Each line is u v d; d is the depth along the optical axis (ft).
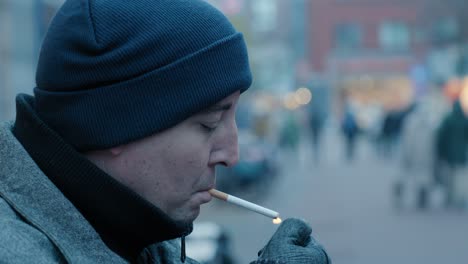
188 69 4.93
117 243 5.06
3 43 55.52
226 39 5.08
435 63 120.78
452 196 54.75
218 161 5.20
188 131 5.02
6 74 55.88
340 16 224.74
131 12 4.93
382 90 223.92
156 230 5.03
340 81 223.71
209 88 4.98
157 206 5.05
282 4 225.35
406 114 113.09
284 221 5.51
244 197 63.21
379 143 120.47
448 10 118.01
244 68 5.22
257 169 62.39
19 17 57.52
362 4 223.10
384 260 36.06
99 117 4.88
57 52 4.99
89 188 4.90
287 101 208.54
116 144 4.90
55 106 4.96
